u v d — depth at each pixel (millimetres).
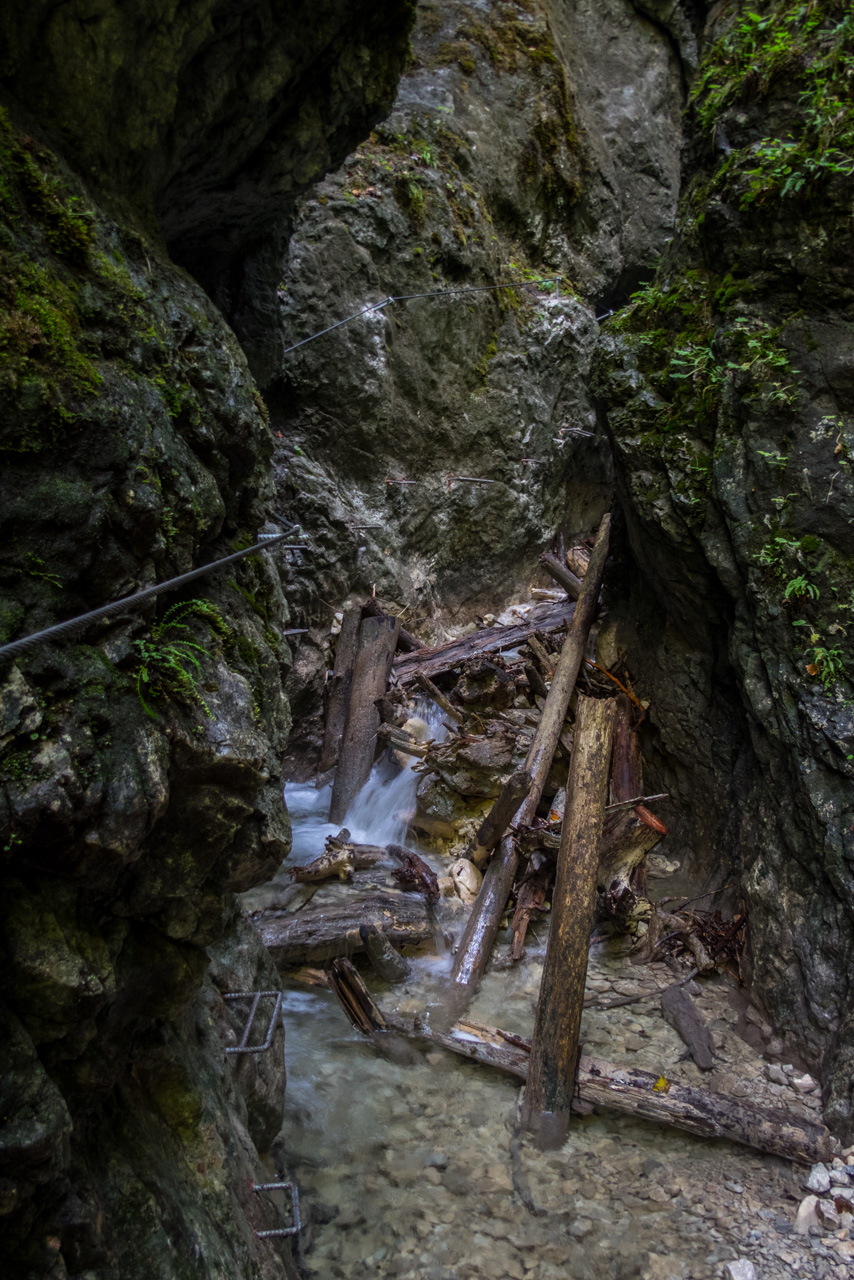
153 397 2029
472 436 8914
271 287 5328
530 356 9516
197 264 4562
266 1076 3100
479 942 4852
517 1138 3539
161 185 3027
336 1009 4465
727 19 6137
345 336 7484
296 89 3439
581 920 3969
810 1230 3078
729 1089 3836
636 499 5266
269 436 2842
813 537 4297
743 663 4621
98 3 2172
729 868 5180
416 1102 3760
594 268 10734
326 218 7480
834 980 3879
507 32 10008
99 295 1969
